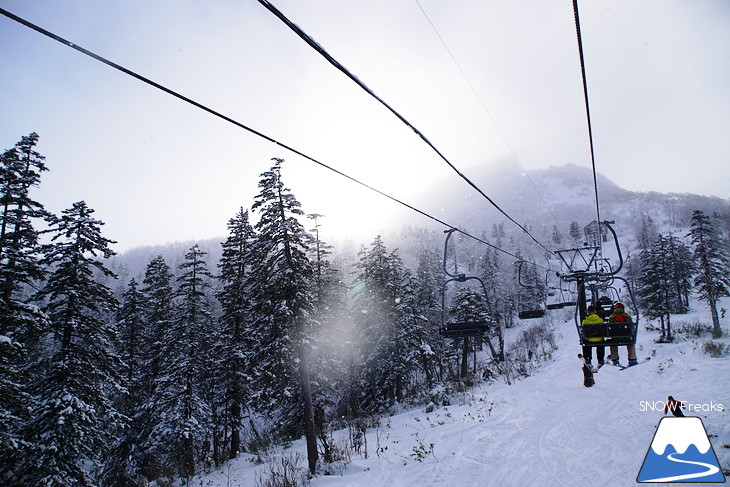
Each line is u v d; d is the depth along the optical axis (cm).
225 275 2702
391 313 3412
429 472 1013
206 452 2819
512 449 1066
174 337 2519
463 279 1339
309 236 2094
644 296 4078
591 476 811
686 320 4494
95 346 1952
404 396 3519
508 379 2555
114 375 2077
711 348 2197
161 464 2536
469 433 1309
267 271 2105
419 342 3609
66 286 1891
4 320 1550
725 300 5600
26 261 1633
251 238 2675
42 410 1745
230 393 2656
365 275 3591
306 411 1848
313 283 2462
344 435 2195
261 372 2606
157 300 2977
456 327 1354
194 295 2589
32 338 1688
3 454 1647
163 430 2347
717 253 3803
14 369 1627
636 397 1407
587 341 1091
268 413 2975
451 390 2630
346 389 3353
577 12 495
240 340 2691
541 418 1338
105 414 1997
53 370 1806
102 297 1995
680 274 4750
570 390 1766
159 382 2497
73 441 1741
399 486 962
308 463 1784
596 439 1027
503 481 868
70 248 1908
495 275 6731
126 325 2758
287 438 2677
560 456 953
